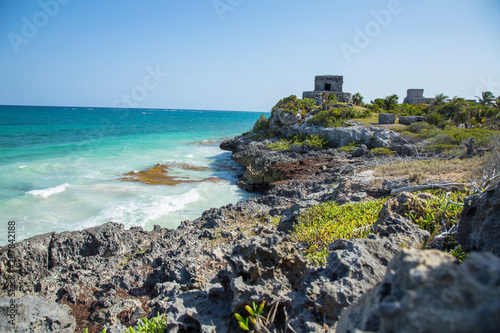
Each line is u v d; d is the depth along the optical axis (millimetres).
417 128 36406
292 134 44844
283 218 13133
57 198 21172
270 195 18984
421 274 1783
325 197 16016
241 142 48844
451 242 5586
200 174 33781
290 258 4801
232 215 15359
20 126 74500
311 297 4156
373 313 2219
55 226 16609
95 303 7645
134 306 7223
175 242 11242
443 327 1375
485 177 8531
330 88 62938
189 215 20078
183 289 7488
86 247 10148
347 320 2766
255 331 3967
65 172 29234
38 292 8125
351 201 12578
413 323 1509
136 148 47812
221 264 9203
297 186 21938
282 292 4477
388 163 24031
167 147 51938
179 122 126750
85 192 23031
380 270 4305
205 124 122375
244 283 4418
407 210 7246
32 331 5434
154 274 8758
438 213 6754
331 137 37938
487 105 57750
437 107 50375
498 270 1408
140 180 28406
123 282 8359
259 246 4629
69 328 5957
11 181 25031
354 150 33156
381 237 5574
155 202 21719
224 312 4660
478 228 4707
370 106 58375
